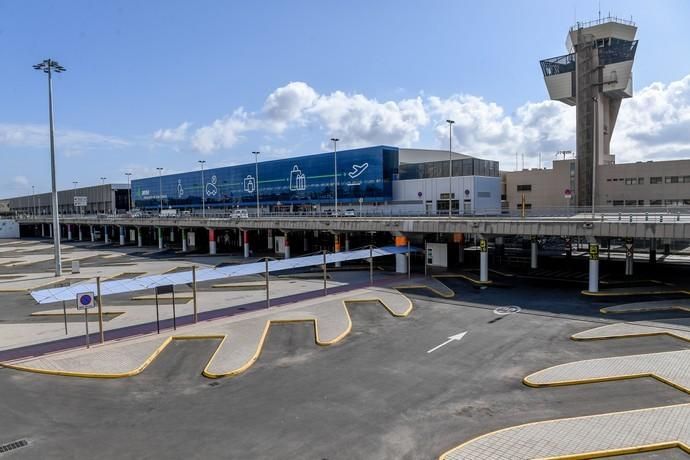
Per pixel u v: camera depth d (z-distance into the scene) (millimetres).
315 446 12844
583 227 31812
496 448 12375
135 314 29031
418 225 40781
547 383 16625
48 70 44031
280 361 20000
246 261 57531
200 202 116000
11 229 120062
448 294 32844
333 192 80438
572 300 30328
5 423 14586
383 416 14578
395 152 74312
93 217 100938
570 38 74250
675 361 18531
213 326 25250
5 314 30328
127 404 15883
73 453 12711
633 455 11969
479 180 64250
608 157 75375
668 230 28672
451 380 17438
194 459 12281
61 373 18734
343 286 36469
